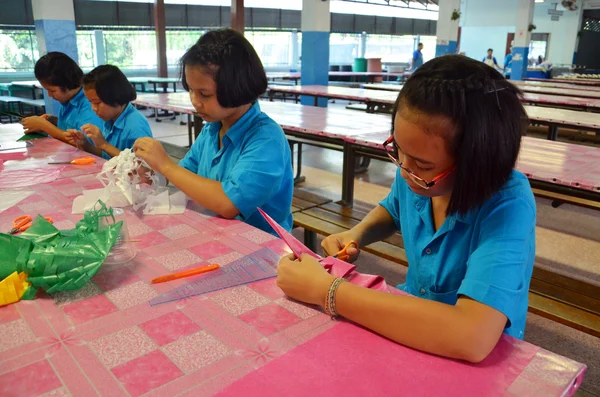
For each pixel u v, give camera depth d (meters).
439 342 0.78
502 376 0.75
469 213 0.94
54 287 0.95
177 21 11.68
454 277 1.05
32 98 8.68
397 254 2.12
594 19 17.67
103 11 10.47
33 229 1.15
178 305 0.94
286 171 1.67
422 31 17.50
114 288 1.01
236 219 1.49
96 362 0.76
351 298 0.87
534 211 0.92
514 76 12.74
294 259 1.04
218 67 1.39
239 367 0.75
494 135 0.79
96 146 2.31
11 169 1.93
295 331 0.86
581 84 10.64
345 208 2.76
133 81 8.91
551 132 4.56
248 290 1.01
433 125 0.79
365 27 15.65
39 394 0.69
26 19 9.45
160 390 0.70
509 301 0.81
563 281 1.84
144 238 1.28
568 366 0.77
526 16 12.18
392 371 0.75
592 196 1.99
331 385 0.72
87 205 1.47
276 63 14.22
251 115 1.61
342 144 3.08
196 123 4.75
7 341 0.82
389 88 7.37
